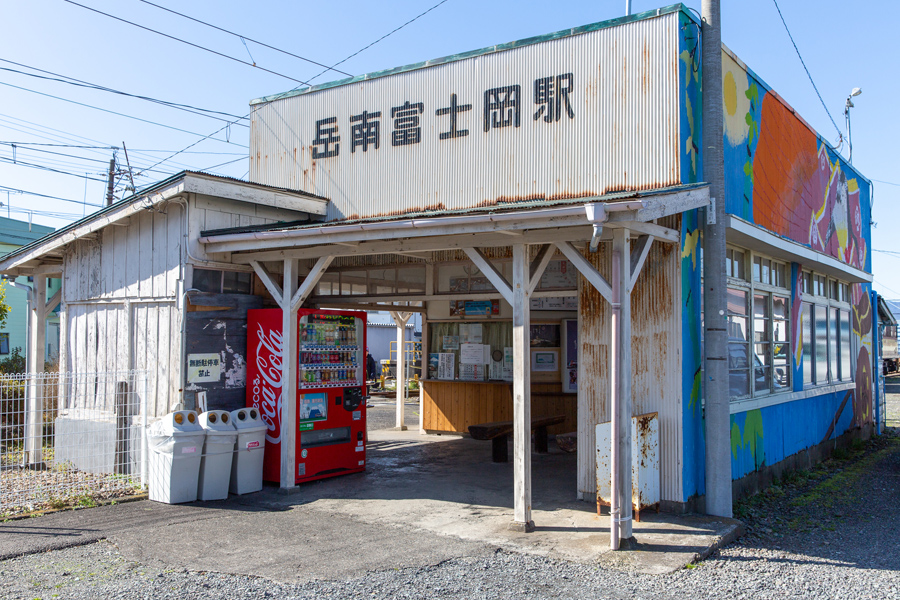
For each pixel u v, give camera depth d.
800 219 9.86
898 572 5.22
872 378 14.64
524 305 5.99
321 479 8.15
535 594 4.50
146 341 8.16
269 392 7.83
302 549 5.38
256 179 10.38
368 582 4.66
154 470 7.02
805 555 5.68
